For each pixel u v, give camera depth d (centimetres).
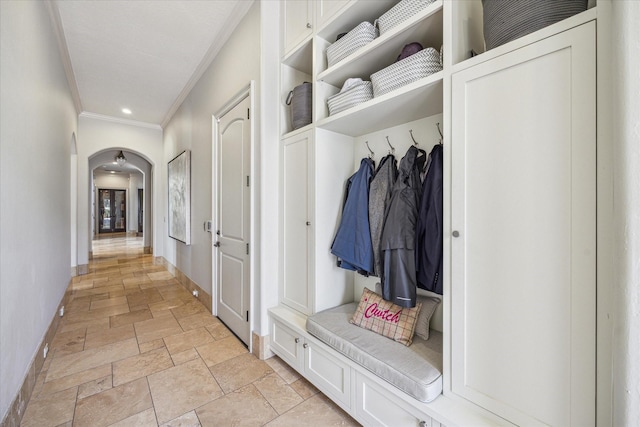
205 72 320
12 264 141
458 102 109
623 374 68
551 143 87
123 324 270
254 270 215
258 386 175
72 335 246
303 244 191
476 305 105
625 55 67
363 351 135
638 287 66
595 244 79
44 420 145
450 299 112
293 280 200
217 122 289
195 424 144
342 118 164
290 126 218
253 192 215
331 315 175
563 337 85
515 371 95
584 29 80
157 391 170
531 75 90
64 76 304
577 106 81
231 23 247
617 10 68
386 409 125
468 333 107
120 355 212
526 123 92
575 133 82
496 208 99
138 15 241
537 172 90
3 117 130
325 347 155
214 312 292
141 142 530
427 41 141
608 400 77
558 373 86
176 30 261
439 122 157
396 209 151
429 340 147
